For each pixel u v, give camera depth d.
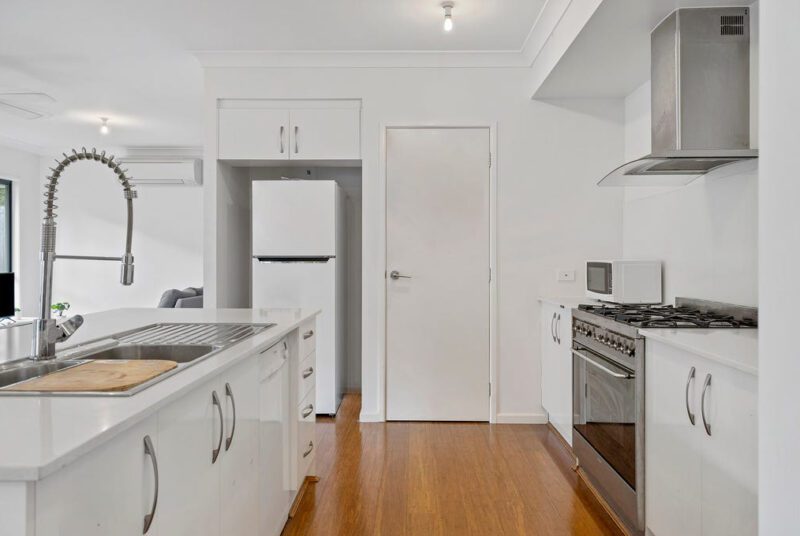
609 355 2.41
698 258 2.80
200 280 6.98
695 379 1.70
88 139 6.48
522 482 2.79
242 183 4.43
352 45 3.70
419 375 3.90
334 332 4.02
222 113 3.89
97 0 3.01
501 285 3.86
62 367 1.57
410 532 2.27
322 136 3.88
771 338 1.02
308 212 4.04
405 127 3.87
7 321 5.43
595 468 2.60
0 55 3.81
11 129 5.96
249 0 3.04
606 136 3.84
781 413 0.99
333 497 2.61
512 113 3.85
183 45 3.68
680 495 1.80
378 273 3.88
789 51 0.97
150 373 1.33
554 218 3.85
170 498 1.21
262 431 1.94
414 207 3.89
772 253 1.02
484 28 3.42
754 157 2.24
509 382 3.86
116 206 7.03
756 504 1.40
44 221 1.59
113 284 7.02
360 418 3.89
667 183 2.88
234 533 1.64
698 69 2.38
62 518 0.86
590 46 2.88
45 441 0.87
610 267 3.12
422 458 3.13
